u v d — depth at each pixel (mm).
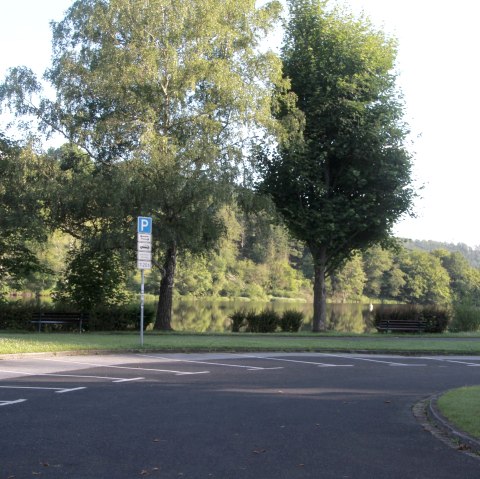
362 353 19547
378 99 29578
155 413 8859
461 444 7344
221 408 9352
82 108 25531
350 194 29984
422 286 84438
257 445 7145
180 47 24875
